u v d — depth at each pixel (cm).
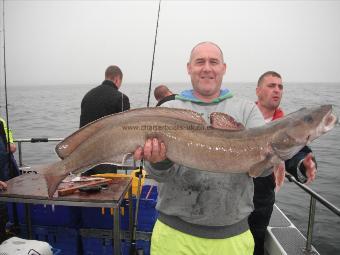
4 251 249
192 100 227
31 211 344
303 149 228
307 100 3872
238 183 210
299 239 282
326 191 793
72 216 339
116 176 341
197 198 206
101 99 491
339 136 1616
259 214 287
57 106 3594
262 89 337
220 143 209
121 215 337
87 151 207
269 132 215
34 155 1140
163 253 216
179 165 215
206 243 207
